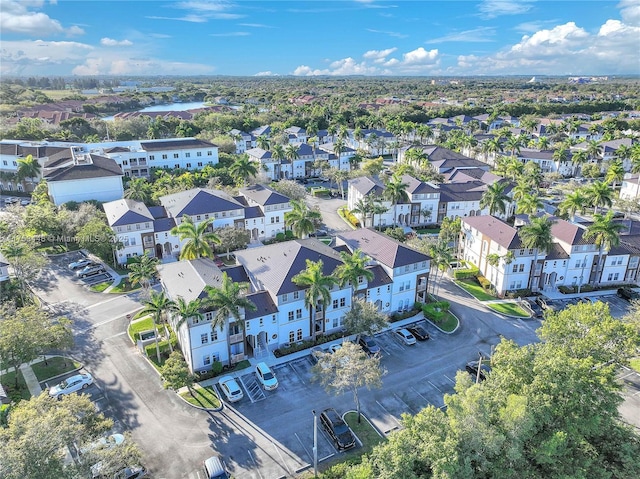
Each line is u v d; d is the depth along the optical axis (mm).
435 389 52344
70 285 75812
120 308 68812
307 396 51000
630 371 55750
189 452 42969
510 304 72438
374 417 47906
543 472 36844
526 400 35625
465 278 80938
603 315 47375
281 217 97875
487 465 35250
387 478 33094
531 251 73562
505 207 104688
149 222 84125
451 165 137875
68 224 87500
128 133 178625
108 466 33844
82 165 106125
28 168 119312
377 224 105938
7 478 29219
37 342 49312
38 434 30891
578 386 37938
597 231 71562
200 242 69625
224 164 142375
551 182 143625
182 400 49844
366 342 60062
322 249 66875
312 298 55281
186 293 55656
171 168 134875
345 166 155250
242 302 52625
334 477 38906
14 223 89438
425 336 62125
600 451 38125
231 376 53969
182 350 57562
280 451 43312
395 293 67938
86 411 36938
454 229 91062
